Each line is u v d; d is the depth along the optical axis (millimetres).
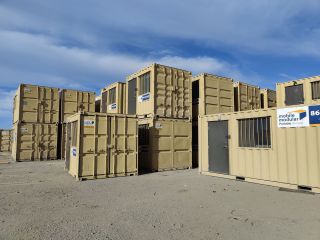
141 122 12875
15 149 16094
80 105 18281
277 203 6098
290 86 12633
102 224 4582
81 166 9305
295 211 5441
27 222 4672
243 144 9406
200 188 7871
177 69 13172
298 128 7766
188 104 13398
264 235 4121
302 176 7582
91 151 9570
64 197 6637
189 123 13211
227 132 10062
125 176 10289
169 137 12406
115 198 6547
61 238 3936
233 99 15258
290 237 4035
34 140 16250
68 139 11547
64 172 11133
